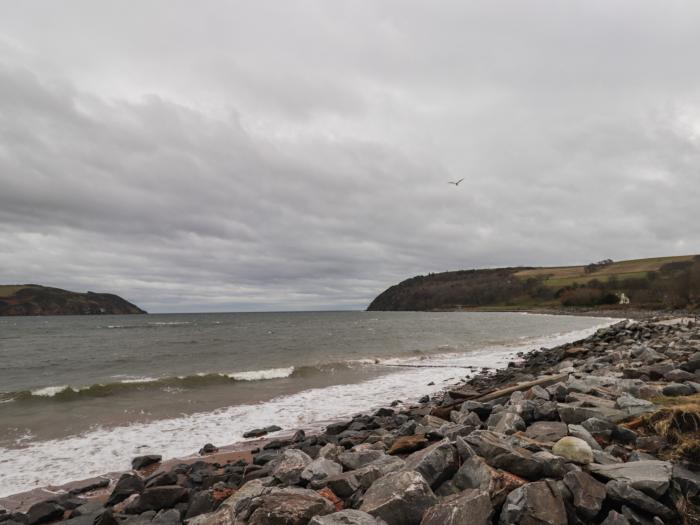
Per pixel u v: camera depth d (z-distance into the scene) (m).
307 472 5.93
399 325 79.62
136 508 6.54
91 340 47.91
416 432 8.88
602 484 4.44
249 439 10.92
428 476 5.07
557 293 167.12
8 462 9.28
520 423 7.19
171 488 6.73
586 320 87.44
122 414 13.30
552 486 4.27
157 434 11.30
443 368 23.69
